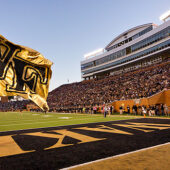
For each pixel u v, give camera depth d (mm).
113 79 48750
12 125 13930
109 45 63219
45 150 5578
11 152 5395
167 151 5113
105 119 17531
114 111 31328
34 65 4500
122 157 4629
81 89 55531
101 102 35375
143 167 3855
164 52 40312
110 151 5293
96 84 52531
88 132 9148
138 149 5453
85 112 34094
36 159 4637
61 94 62094
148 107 24297
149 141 6555
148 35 43500
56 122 15586
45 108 4441
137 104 26359
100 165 4027
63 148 5797
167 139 6797
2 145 6387
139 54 46469
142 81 34375
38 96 4434
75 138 7555
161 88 25016
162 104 20734
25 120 19000
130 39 54250
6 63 4082
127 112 27375
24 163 4320
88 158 4633
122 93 34250
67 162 4332
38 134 8883
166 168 3779
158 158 4480
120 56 53375
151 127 10391
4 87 3938
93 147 5852
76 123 14133
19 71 4230
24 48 4387
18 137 8117
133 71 45125
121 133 8562
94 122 14523
